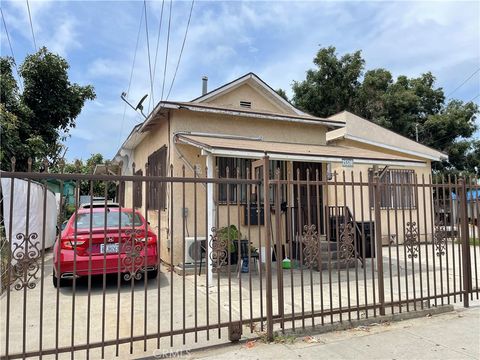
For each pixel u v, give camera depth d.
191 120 9.83
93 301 6.19
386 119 25.69
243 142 9.19
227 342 4.45
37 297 6.43
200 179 4.37
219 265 4.46
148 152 12.37
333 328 4.91
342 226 5.89
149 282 7.62
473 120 26.06
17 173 3.51
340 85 25.89
